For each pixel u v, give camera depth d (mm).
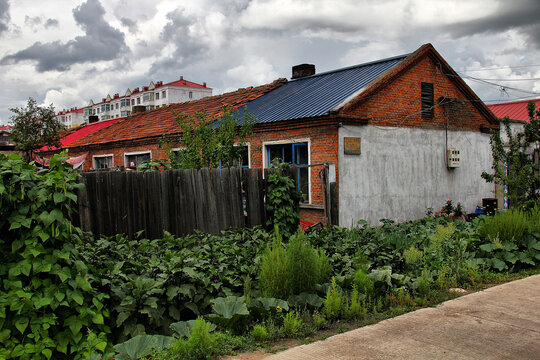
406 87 14062
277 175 8797
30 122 22141
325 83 16016
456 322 5133
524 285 6816
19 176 4152
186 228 8438
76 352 4230
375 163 13109
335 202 10086
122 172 7934
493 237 8305
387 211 13383
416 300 5875
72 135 31328
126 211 7961
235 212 8711
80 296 4223
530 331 4824
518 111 24266
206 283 5145
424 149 14578
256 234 7309
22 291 4008
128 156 19891
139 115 25641
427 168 14656
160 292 4754
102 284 4602
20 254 4094
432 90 14891
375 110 13164
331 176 10039
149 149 18203
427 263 7266
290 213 8766
